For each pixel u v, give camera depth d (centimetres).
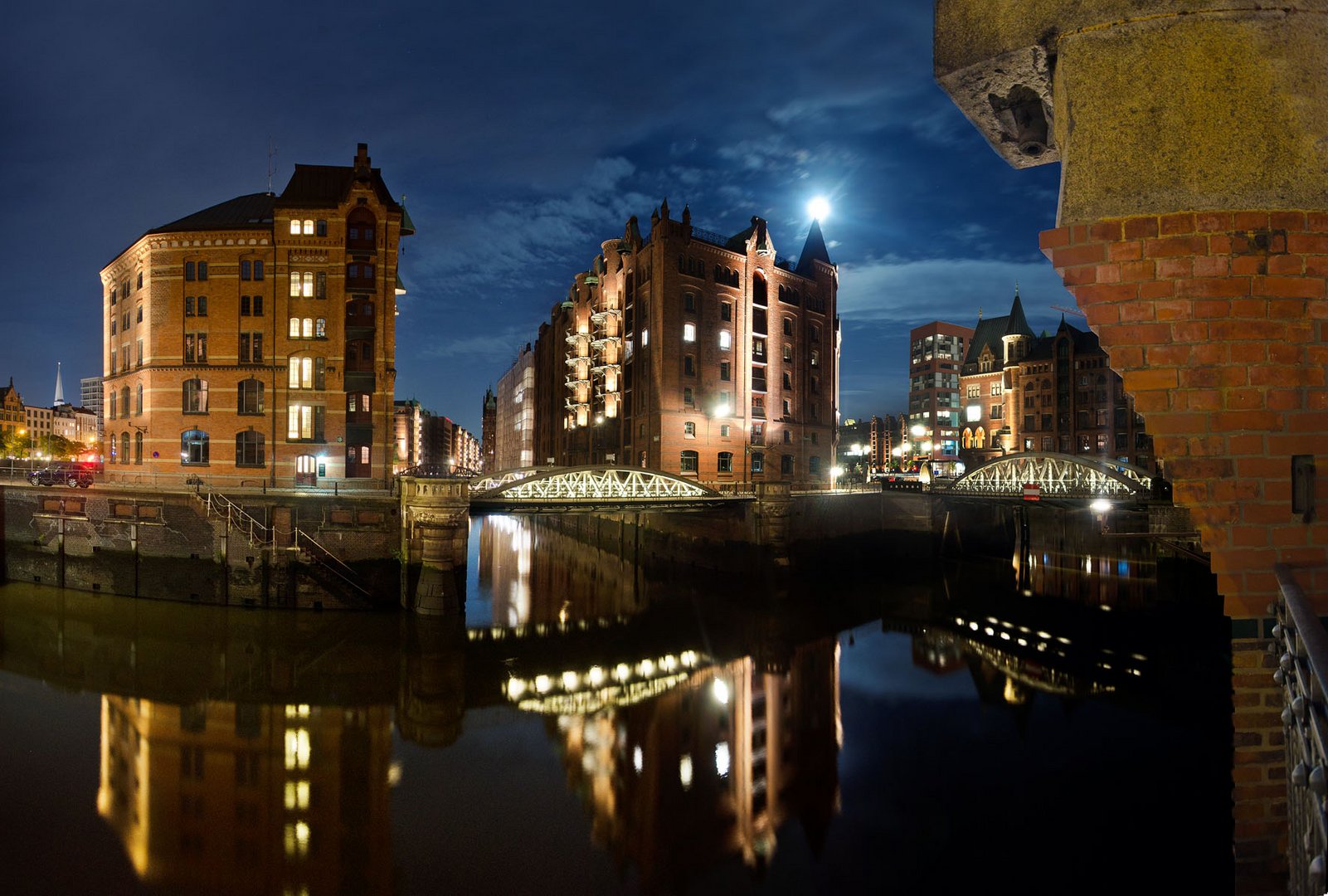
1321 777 226
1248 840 395
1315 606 389
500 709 2630
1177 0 412
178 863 1597
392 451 4600
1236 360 403
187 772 2055
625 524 7206
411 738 2344
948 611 4275
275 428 4444
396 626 3403
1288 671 332
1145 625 3859
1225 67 408
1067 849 1686
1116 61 425
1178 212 412
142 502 3806
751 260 6738
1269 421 400
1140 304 418
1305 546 395
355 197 4550
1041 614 4175
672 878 1575
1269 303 401
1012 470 5722
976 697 2808
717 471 6341
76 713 2455
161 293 4550
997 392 10069
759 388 6806
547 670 3130
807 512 5484
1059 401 9044
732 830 1786
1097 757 2208
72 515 3956
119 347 5025
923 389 10994
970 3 479
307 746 2262
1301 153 402
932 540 6012
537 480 4212
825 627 3938
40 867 1558
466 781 2042
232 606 3616
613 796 1966
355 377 4562
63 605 3631
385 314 4597
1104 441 8544
